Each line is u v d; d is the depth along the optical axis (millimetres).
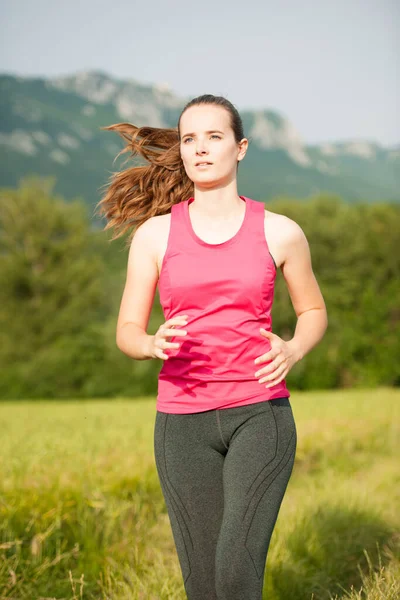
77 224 49406
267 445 2637
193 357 2697
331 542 4707
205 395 2707
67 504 4785
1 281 47312
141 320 2889
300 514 5082
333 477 7449
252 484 2588
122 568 4215
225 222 2797
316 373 41125
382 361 41125
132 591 3777
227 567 2502
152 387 43219
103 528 4711
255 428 2656
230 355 2674
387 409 14719
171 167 3324
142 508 5438
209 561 2695
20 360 46969
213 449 2730
